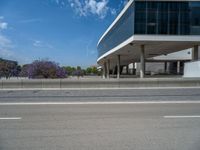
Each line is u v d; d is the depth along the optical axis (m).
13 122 7.46
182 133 6.23
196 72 29.17
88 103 11.28
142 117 8.13
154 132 6.32
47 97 13.55
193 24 36.41
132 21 36.97
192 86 19.70
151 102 11.57
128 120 7.69
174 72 85.94
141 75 41.78
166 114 8.65
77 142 5.51
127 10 40.66
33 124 7.20
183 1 36.41
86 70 130.88
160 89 17.86
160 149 5.04
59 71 26.69
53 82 19.02
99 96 13.92
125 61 86.50
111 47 57.91
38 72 25.88
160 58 80.12
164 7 36.34
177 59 80.12
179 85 19.61
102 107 10.14
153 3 36.28
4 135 6.08
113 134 6.14
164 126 6.95
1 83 18.89
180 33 36.41
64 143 5.45
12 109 9.75
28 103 11.36
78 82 19.12
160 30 36.38
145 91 16.52
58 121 7.57
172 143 5.43
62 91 16.69
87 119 7.84
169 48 47.72
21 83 18.92
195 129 6.62
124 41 43.12
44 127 6.84
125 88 18.72
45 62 26.47
